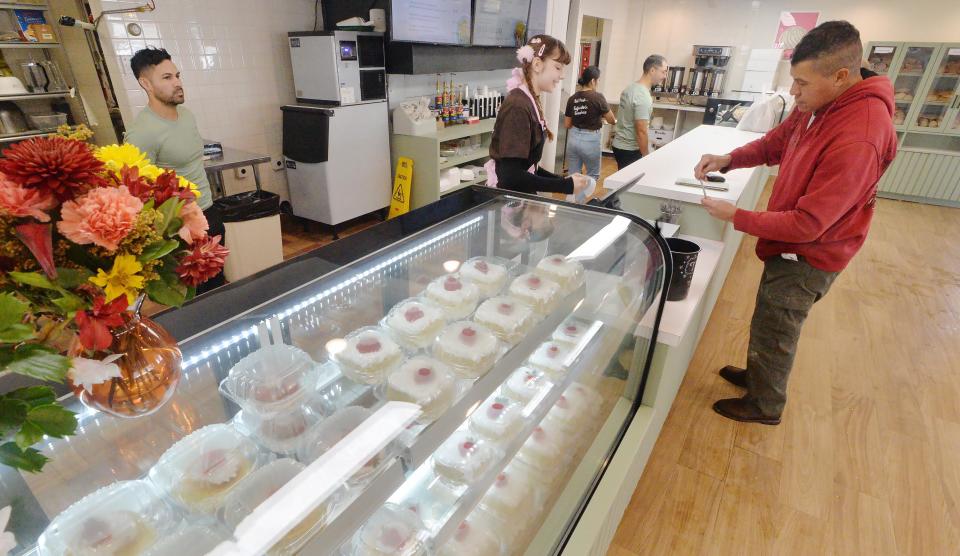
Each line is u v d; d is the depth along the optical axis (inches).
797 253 69.0
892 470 76.0
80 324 23.2
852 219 64.6
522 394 46.6
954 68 212.1
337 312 44.4
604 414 58.5
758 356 80.5
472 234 60.1
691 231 90.4
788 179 67.3
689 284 68.2
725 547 63.6
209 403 34.8
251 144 155.6
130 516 27.2
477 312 45.5
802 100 63.4
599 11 255.3
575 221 62.5
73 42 134.2
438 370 37.9
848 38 57.1
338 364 38.4
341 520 28.1
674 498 70.3
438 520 36.4
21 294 22.9
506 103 79.0
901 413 88.3
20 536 26.3
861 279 142.8
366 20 154.3
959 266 153.4
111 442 32.0
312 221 172.4
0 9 124.7
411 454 32.5
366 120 158.7
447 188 180.1
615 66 301.6
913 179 222.8
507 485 46.1
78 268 23.7
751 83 262.4
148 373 29.5
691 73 279.0
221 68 141.8
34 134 132.7
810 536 65.4
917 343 110.4
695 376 97.6
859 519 67.8
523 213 64.8
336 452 31.0
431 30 162.4
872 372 99.8
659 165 105.7
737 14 266.4
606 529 53.1
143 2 120.9
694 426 84.0
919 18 227.3
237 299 43.9
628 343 57.4
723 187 88.3
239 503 27.7
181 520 27.9
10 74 130.7
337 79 145.9
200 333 39.7
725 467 75.8
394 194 180.2
